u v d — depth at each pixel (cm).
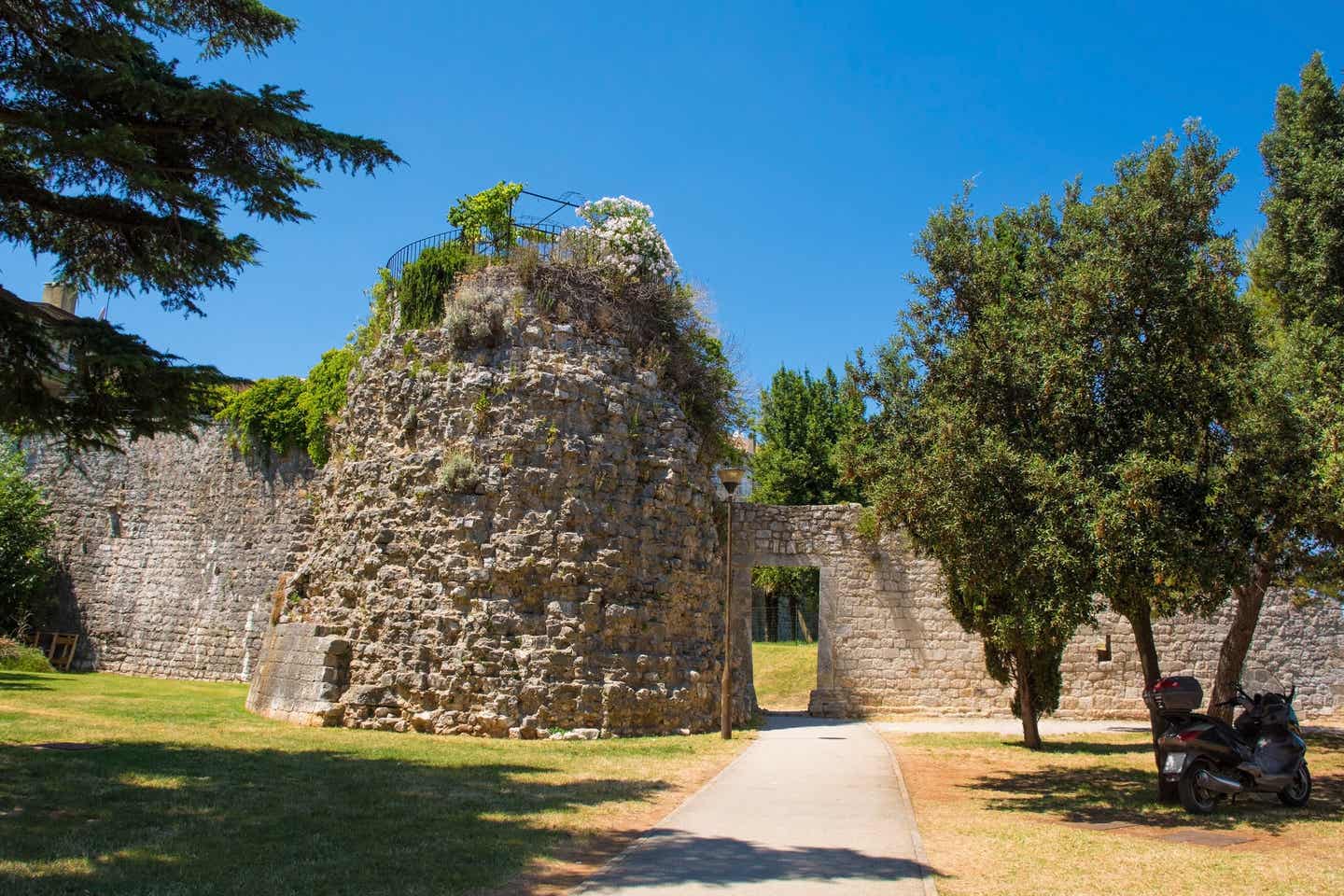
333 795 1004
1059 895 693
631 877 709
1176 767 1078
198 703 2086
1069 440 1135
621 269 1991
